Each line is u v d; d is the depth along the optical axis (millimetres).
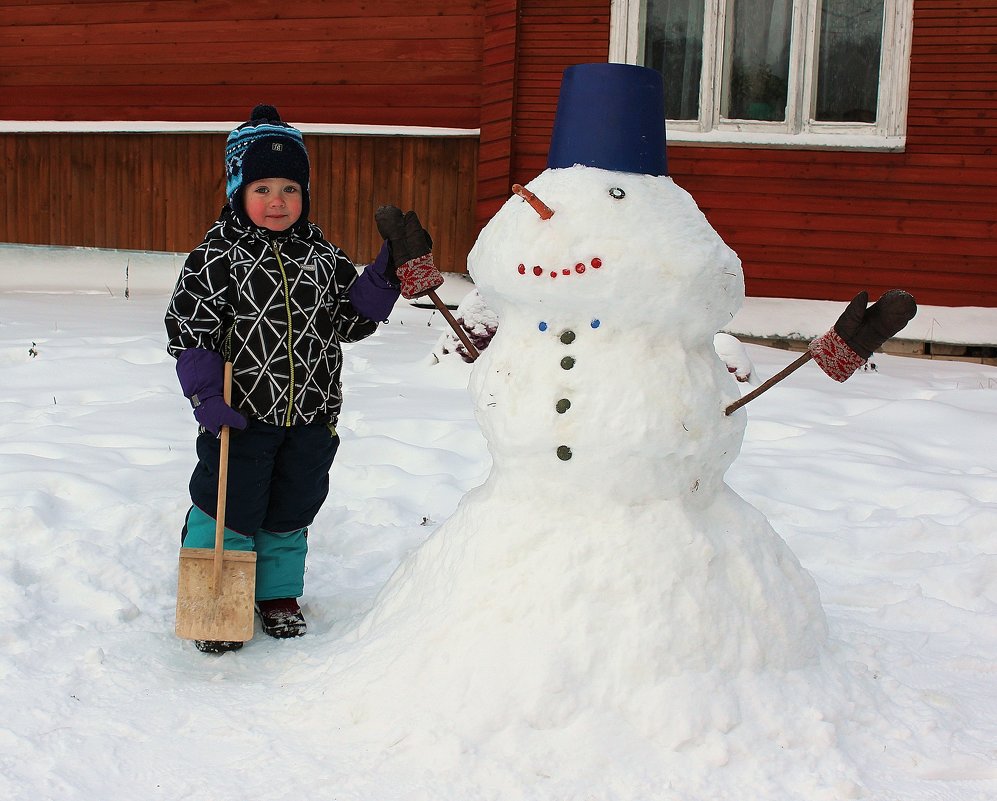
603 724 2535
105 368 6934
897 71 9844
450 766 2451
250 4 11805
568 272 2705
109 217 12812
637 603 2666
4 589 3387
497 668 2611
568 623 2645
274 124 3346
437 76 11219
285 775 2457
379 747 2543
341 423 5879
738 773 2484
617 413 2715
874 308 2646
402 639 2830
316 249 3406
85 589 3508
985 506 4586
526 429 2775
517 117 10836
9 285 12641
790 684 2730
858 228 10086
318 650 3125
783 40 10273
